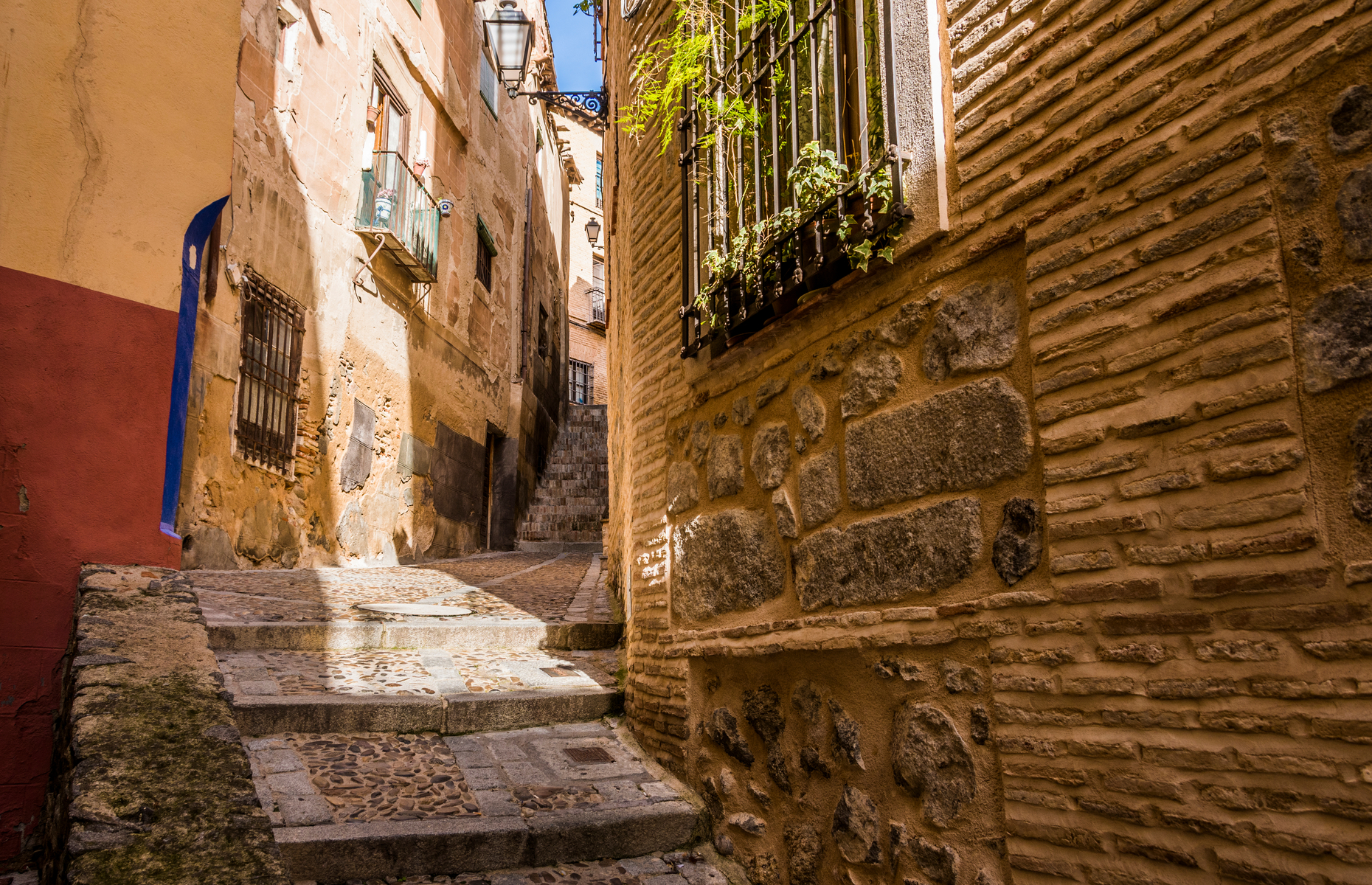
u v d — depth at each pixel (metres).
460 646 5.41
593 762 3.90
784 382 3.30
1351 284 1.70
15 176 3.30
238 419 7.99
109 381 3.44
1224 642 1.84
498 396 15.41
